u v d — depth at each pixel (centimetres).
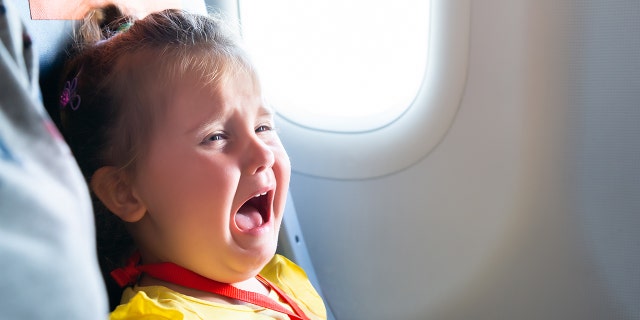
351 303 145
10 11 48
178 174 80
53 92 83
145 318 74
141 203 82
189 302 81
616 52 123
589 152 128
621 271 129
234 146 83
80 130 82
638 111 124
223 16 136
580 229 130
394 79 134
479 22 126
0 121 38
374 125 136
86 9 89
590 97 126
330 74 138
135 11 97
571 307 133
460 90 130
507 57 127
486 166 132
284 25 138
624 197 127
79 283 36
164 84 80
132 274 86
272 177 85
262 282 100
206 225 81
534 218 132
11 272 33
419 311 141
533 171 131
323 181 141
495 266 136
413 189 137
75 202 39
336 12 135
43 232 36
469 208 135
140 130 80
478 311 138
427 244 139
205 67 82
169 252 84
